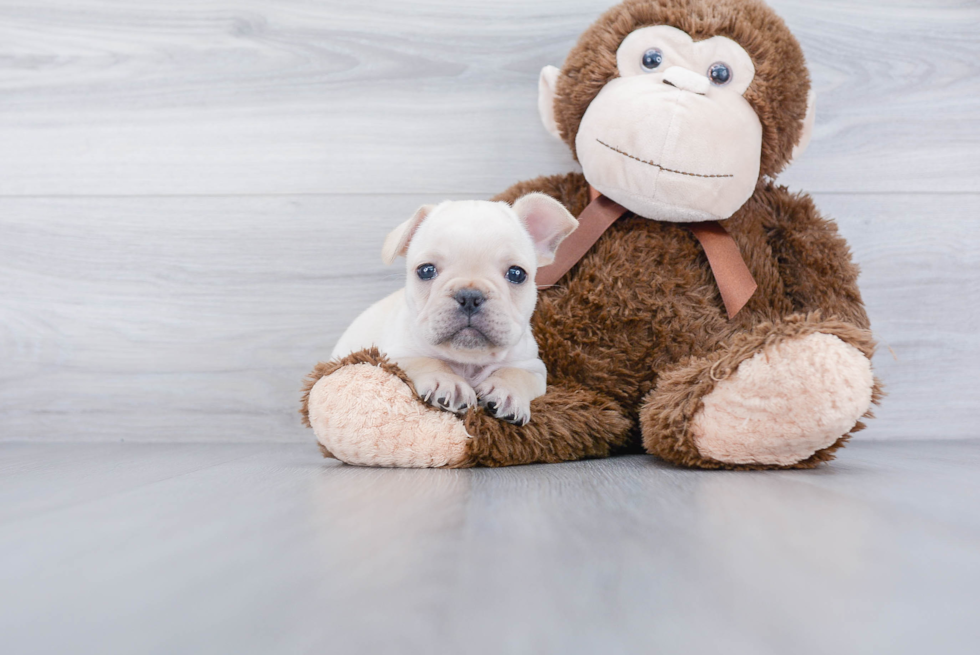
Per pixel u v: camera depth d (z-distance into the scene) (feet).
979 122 5.71
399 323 4.37
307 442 5.68
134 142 5.75
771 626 1.36
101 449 5.19
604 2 5.70
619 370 4.51
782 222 4.73
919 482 3.18
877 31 5.70
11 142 5.74
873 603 1.49
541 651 1.24
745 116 4.30
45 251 5.72
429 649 1.24
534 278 4.29
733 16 4.40
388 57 5.75
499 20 5.75
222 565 1.77
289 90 5.76
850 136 5.70
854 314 4.48
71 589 1.59
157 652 1.24
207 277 5.74
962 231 5.71
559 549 1.91
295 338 5.74
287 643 1.27
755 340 3.57
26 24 5.73
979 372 5.67
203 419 5.71
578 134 4.62
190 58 5.75
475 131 5.75
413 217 4.19
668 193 4.28
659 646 1.26
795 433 3.50
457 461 3.73
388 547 1.94
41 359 5.71
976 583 1.63
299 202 5.75
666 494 2.80
